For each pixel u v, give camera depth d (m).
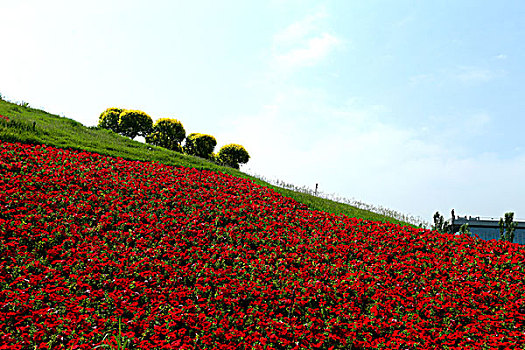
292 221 14.16
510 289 9.38
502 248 12.84
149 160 19.09
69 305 6.98
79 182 13.10
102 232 10.27
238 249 10.73
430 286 9.55
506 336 7.50
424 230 14.87
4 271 7.62
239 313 7.68
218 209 13.69
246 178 20.98
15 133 16.59
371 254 11.56
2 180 11.68
